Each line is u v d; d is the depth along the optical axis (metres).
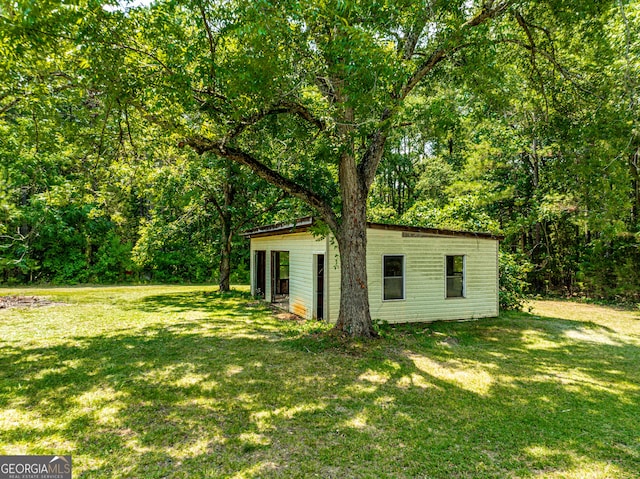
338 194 11.65
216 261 22.44
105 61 5.04
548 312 12.38
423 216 13.91
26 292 17.11
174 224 17.08
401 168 28.12
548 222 19.00
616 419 4.24
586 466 3.29
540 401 4.75
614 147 7.35
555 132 8.33
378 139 7.91
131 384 5.20
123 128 8.05
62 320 10.05
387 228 9.95
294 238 11.60
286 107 6.93
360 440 3.70
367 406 4.53
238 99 5.71
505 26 7.80
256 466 3.23
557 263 17.45
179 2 5.01
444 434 3.84
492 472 3.18
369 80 5.12
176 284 23.09
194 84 6.30
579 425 4.08
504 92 8.30
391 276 10.16
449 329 9.30
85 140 7.80
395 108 5.70
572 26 7.40
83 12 4.42
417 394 4.93
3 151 9.31
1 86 6.07
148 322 9.82
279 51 5.11
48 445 3.56
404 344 7.54
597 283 15.61
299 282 11.12
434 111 6.77
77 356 6.55
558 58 8.27
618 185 7.79
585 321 10.59
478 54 7.30
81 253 23.41
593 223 8.23
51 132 8.17
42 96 6.27
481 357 6.76
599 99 7.50
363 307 7.83
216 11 5.42
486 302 11.17
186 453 3.44
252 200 16.81
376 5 5.08
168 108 5.84
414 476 3.11
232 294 16.56
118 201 21.33
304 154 9.01
